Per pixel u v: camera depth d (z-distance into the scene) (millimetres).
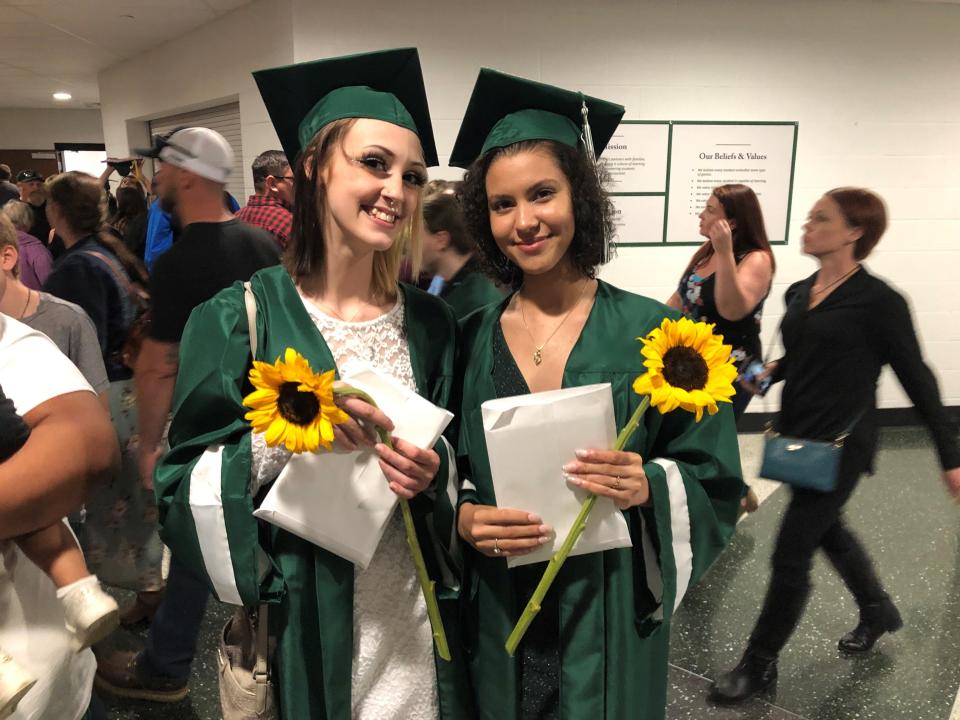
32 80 7789
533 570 1082
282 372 814
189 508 1003
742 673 2076
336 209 1029
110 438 1027
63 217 2057
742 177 4195
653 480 1023
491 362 1120
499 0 3797
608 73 3961
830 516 1933
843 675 2189
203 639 2357
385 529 1093
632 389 1060
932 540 3076
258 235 1862
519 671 1103
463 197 1197
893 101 4211
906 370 1819
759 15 4000
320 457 964
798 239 4336
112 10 4535
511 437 962
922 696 2088
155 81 5953
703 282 2467
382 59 1084
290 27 3770
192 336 1063
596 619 1045
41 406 980
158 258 1803
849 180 4285
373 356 1090
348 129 1025
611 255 1161
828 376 1861
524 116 1101
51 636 1042
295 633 1031
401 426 958
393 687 1111
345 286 1101
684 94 4043
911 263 4434
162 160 1775
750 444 4246
